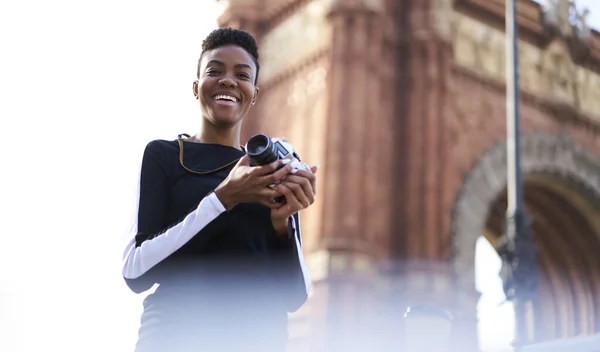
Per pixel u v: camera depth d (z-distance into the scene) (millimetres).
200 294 3258
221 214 3369
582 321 35188
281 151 3443
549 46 33156
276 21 31062
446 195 28188
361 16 28031
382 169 27812
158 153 3527
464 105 30016
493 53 31391
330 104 27219
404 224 27703
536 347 3947
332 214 26047
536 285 18281
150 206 3430
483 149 30047
